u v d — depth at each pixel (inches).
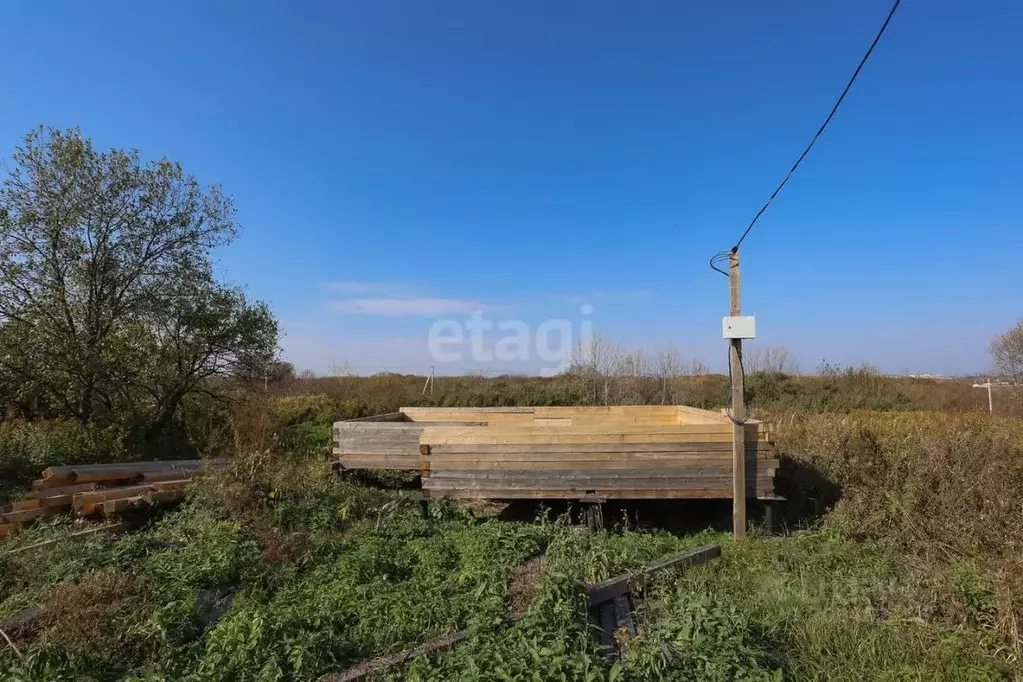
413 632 172.4
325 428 625.0
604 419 436.1
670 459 281.6
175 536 261.1
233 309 522.6
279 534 260.7
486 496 294.8
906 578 205.6
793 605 187.5
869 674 150.6
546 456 291.0
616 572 211.9
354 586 207.3
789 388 822.5
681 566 221.6
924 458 294.5
